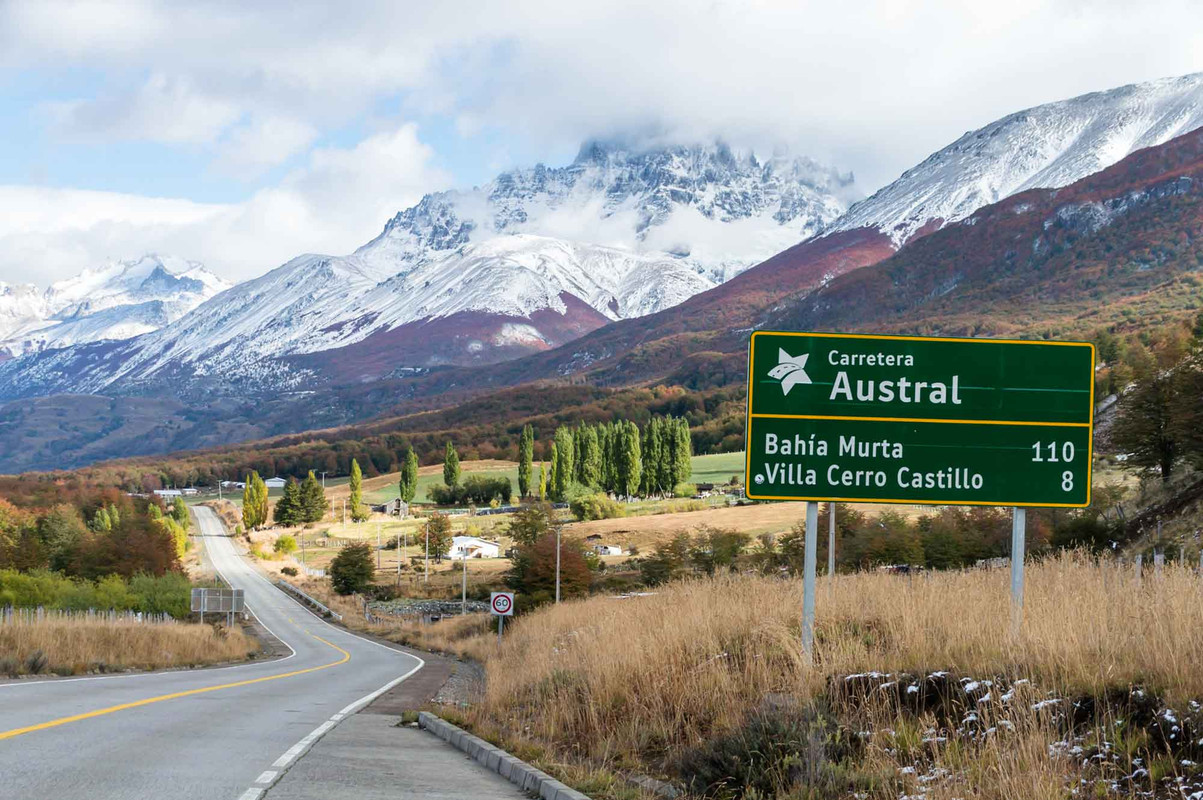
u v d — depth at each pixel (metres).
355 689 25.38
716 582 22.34
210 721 15.27
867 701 10.84
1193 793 7.45
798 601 16.64
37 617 37.28
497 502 187.50
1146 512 60.41
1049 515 60.47
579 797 9.58
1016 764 8.20
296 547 163.12
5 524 119.00
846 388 14.29
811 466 14.19
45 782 9.27
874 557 60.94
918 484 14.17
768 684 12.50
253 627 80.12
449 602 94.62
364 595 109.81
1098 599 12.50
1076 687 9.76
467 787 10.65
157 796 8.91
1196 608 10.87
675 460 174.12
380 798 9.63
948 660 11.30
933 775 8.67
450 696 23.88
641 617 20.05
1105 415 88.75
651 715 13.06
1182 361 69.06
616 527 119.38
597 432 193.62
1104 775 8.16
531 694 17.64
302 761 11.72
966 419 14.26
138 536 100.31
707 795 9.85
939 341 14.32
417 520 184.00
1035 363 14.30
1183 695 8.77
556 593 66.81
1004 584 15.98
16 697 16.98
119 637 34.00
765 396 14.27
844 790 8.93
